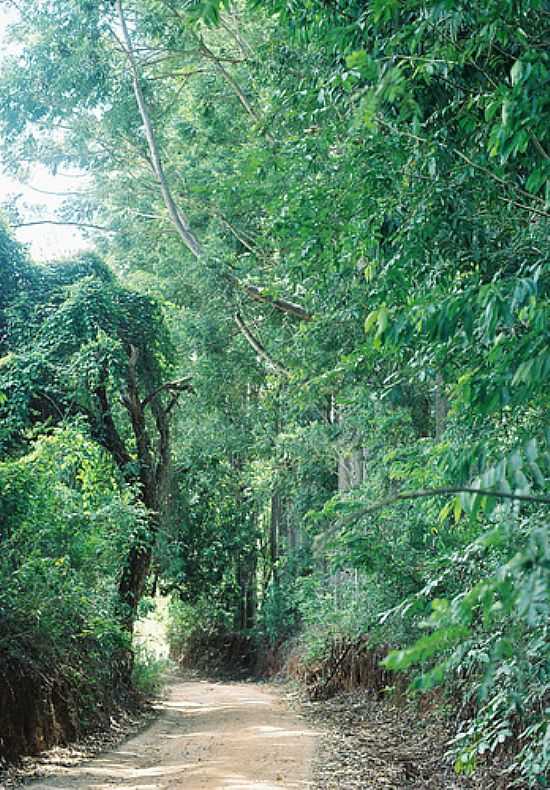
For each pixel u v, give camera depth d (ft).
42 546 43.55
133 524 53.67
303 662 84.07
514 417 21.47
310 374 47.65
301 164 32.27
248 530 120.78
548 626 19.44
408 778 35.83
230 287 62.39
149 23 60.95
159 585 121.80
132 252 82.94
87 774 37.17
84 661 49.32
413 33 21.48
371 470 52.34
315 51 33.53
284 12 26.00
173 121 70.90
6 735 37.73
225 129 65.05
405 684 55.01
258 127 41.34
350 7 24.70
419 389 44.88
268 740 48.32
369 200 26.02
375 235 25.91
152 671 72.90
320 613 76.02
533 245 21.77
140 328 67.10
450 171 23.57
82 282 61.72
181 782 35.22
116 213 81.15
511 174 23.21
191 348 73.05
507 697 20.75
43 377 60.08
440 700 42.86
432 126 24.39
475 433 23.58
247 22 61.11
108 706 55.06
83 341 60.80
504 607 9.70
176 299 71.97
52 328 60.75
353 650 71.05
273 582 115.75
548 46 19.62
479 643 20.86
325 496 88.38
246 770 38.04
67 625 43.80
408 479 30.17
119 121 68.23
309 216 29.58
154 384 68.85
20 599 39.17
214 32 65.21
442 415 42.91
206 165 65.51
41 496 42.27
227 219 65.77
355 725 54.44
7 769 36.17
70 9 63.93
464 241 23.34
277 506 122.42
